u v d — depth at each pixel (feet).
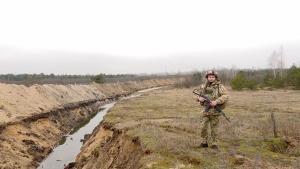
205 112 41.57
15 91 139.13
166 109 112.78
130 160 50.03
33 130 102.53
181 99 161.89
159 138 49.34
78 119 152.87
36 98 148.87
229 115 82.74
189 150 41.39
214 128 41.83
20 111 114.11
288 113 85.97
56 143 103.81
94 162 67.62
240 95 165.27
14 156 77.05
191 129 58.34
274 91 190.80
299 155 44.29
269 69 313.94
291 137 51.78
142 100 161.79
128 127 65.46
